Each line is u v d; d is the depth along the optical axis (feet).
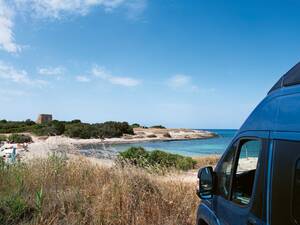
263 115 9.51
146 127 389.39
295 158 7.66
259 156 9.21
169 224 20.93
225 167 12.02
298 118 7.77
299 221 7.40
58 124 209.05
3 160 30.96
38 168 29.45
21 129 232.53
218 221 11.80
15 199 21.34
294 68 8.65
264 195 8.70
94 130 224.53
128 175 25.54
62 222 19.76
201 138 325.01
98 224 19.90
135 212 21.39
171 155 69.41
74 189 24.98
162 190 25.04
